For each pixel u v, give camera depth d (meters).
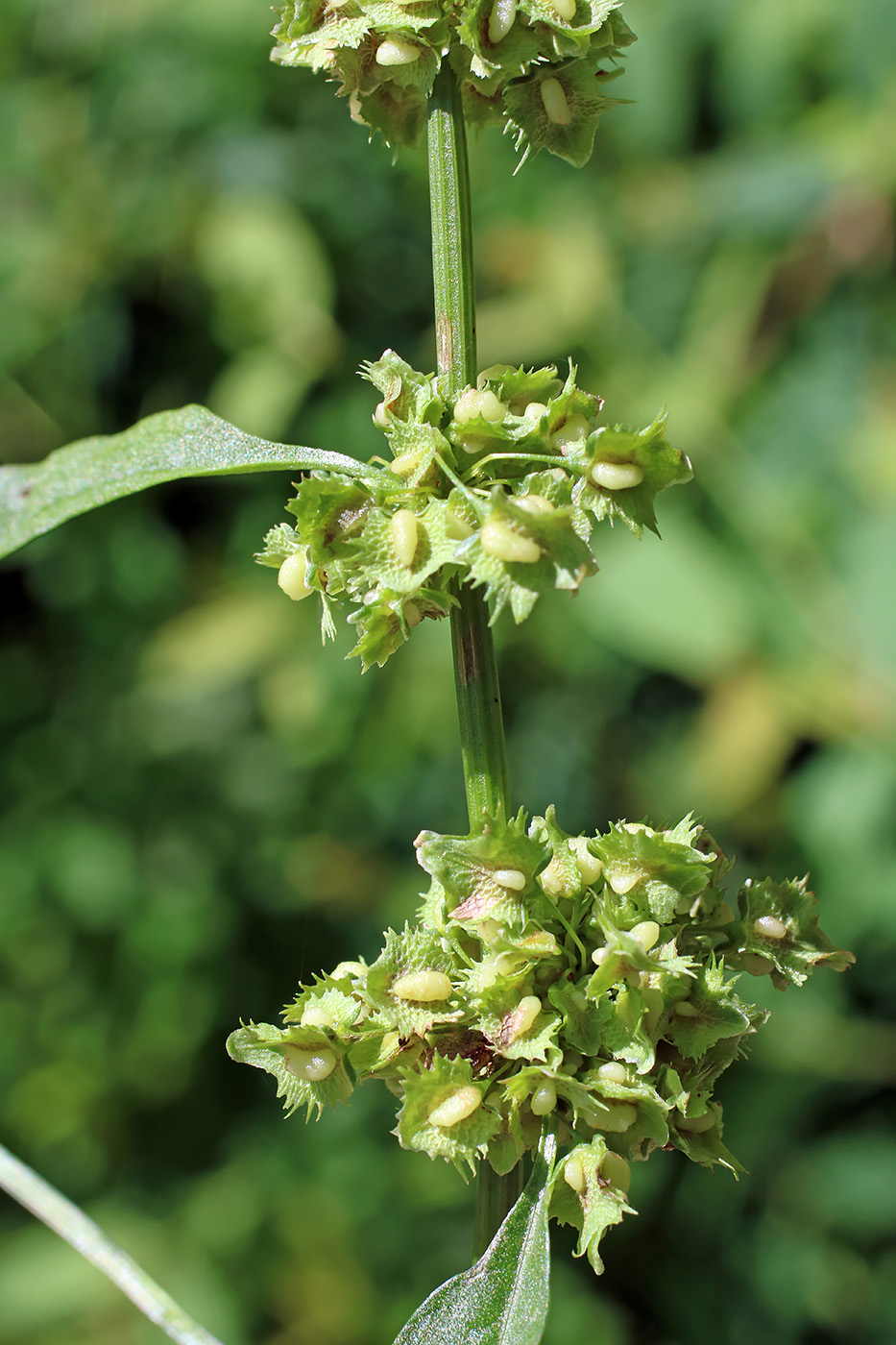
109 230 0.37
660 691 0.38
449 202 0.18
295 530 0.18
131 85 0.38
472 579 0.18
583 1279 0.35
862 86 0.33
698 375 0.34
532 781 0.37
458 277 0.18
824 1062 0.34
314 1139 0.37
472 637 0.18
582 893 0.17
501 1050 0.17
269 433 0.36
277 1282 0.36
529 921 0.17
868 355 0.33
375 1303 0.36
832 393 0.33
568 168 0.36
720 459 0.33
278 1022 0.38
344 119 0.38
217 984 0.38
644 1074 0.17
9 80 0.38
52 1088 0.38
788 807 0.34
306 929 0.39
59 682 0.40
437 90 0.18
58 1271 0.35
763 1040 0.35
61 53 0.38
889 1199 0.34
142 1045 0.38
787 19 0.33
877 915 0.32
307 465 0.18
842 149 0.32
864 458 0.32
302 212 0.37
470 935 0.17
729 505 0.33
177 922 0.38
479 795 0.18
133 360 0.38
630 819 0.36
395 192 0.38
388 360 0.17
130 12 0.37
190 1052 0.38
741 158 0.34
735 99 0.34
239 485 0.39
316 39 0.17
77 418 0.39
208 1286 0.35
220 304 0.37
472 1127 0.17
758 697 0.32
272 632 0.37
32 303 0.38
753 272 0.34
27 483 0.18
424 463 0.17
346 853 0.38
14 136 0.38
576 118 0.18
